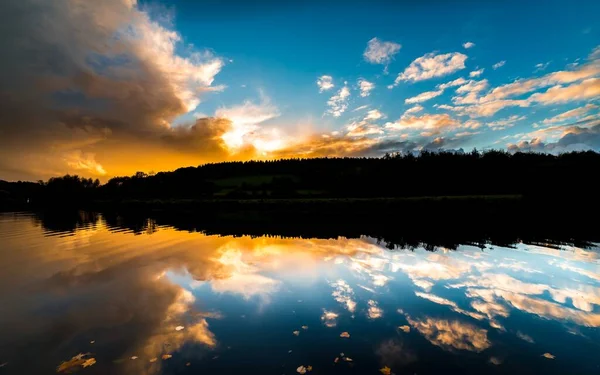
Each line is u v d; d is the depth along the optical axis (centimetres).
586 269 1267
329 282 1155
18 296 1053
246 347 681
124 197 10825
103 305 959
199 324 806
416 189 8962
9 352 685
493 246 1780
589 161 6588
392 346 674
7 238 2458
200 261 1541
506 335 720
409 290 1048
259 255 1670
